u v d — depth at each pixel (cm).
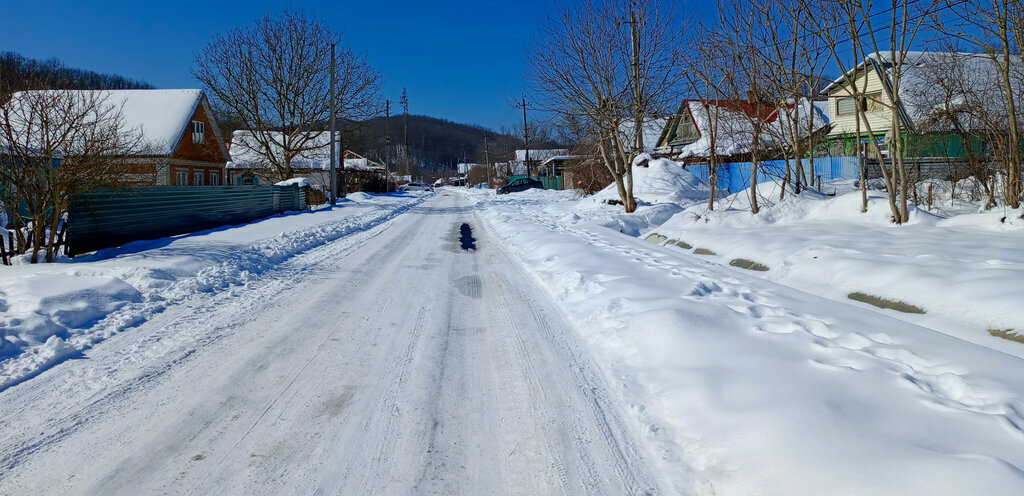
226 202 1752
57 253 1035
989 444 300
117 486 318
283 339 591
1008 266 692
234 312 702
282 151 3528
